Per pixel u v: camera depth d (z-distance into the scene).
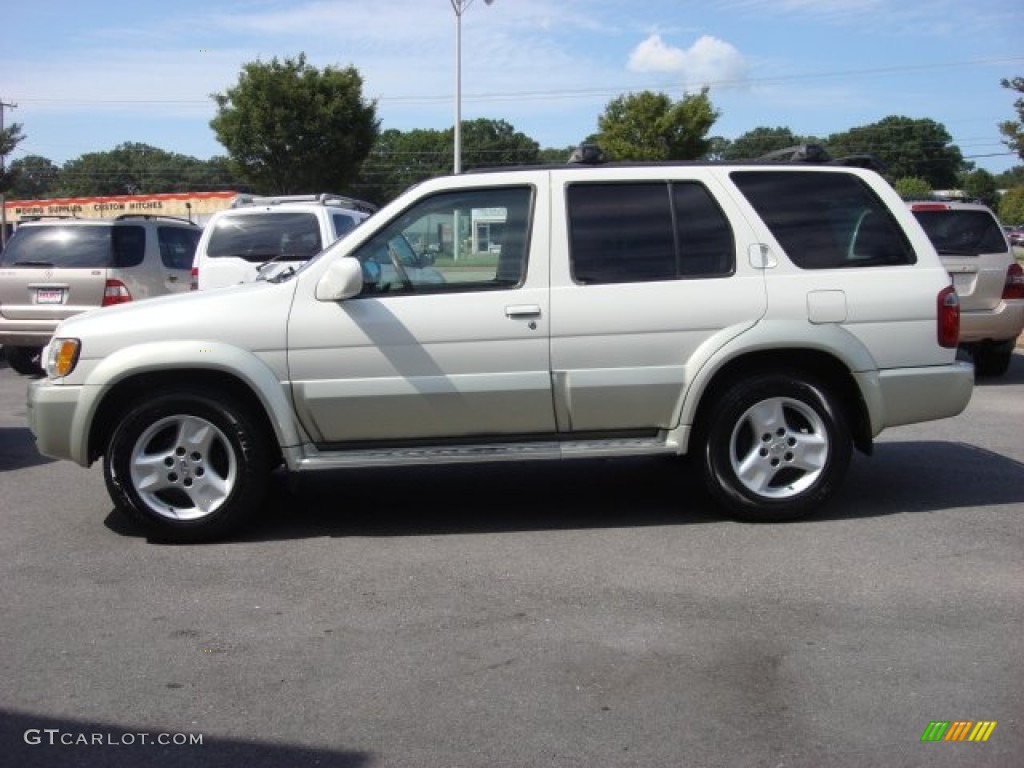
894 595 4.59
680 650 4.04
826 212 5.71
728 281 5.52
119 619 4.44
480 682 3.78
